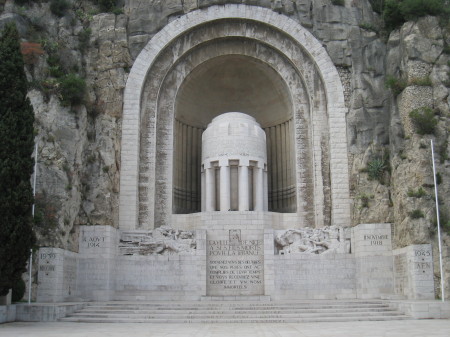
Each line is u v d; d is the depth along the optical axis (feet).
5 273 70.54
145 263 98.78
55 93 96.07
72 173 95.09
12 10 99.91
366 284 96.02
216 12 111.86
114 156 103.81
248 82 123.13
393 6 109.70
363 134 107.04
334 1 113.60
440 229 87.45
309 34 112.06
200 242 99.35
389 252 96.99
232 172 109.09
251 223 102.89
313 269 98.37
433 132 93.91
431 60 99.50
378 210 99.25
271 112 123.54
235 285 99.86
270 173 122.01
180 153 119.14
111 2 113.50
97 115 105.91
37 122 91.97
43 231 86.74
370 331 57.36
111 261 97.55
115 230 100.42
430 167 91.50
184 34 112.98
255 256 101.14
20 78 76.38
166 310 78.69
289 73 114.52
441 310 74.64
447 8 104.53
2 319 69.36
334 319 73.41
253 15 112.06
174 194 114.83
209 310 78.02
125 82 108.58
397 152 99.19
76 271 95.30
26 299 84.43
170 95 112.68
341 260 99.19
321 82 111.86
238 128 109.19
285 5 112.78
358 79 109.81
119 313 77.30
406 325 64.64
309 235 101.50
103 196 99.96
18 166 72.90
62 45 104.27
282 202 118.21
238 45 114.93
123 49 109.60
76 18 110.93
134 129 106.83
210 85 123.44
